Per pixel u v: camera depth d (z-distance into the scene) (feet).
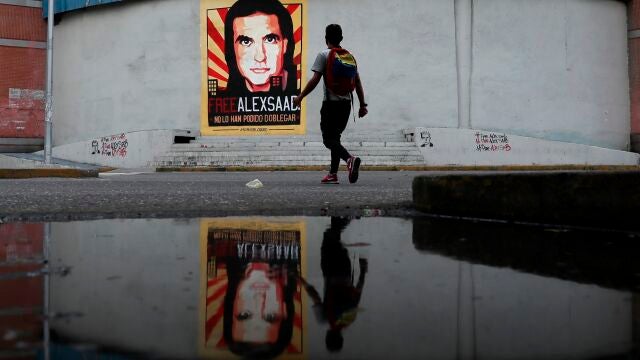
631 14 53.31
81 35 57.57
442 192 7.91
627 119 53.36
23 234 5.69
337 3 50.26
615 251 4.53
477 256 4.22
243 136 50.57
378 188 14.61
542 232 5.87
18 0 61.93
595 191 6.10
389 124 50.14
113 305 2.56
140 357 1.76
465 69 49.73
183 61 52.01
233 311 2.45
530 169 44.83
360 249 4.57
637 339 2.03
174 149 48.60
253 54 50.49
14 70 61.72
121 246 4.76
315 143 47.34
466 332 2.11
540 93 50.55
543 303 2.66
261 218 7.45
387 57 50.26
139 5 53.78
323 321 2.28
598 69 52.13
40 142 62.80
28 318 2.30
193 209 8.55
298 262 3.90
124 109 54.34
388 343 1.96
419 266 3.76
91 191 13.69
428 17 50.06
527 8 50.55
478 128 49.83
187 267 3.68
